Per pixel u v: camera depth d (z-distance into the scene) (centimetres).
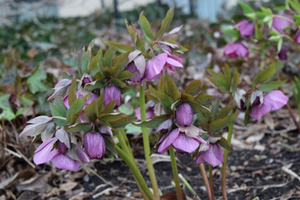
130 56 98
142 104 106
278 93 103
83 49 101
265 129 177
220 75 105
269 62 186
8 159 140
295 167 139
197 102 100
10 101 158
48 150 94
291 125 176
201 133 98
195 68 255
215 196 128
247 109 104
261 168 141
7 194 131
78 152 95
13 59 254
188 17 692
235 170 142
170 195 110
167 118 98
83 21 732
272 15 139
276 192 128
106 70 98
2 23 626
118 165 147
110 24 639
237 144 164
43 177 136
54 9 1134
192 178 138
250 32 137
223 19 470
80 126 94
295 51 178
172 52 103
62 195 132
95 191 134
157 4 786
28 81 158
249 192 129
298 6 140
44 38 420
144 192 110
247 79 192
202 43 356
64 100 99
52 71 239
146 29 100
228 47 139
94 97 98
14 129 144
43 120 95
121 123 97
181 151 98
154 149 99
